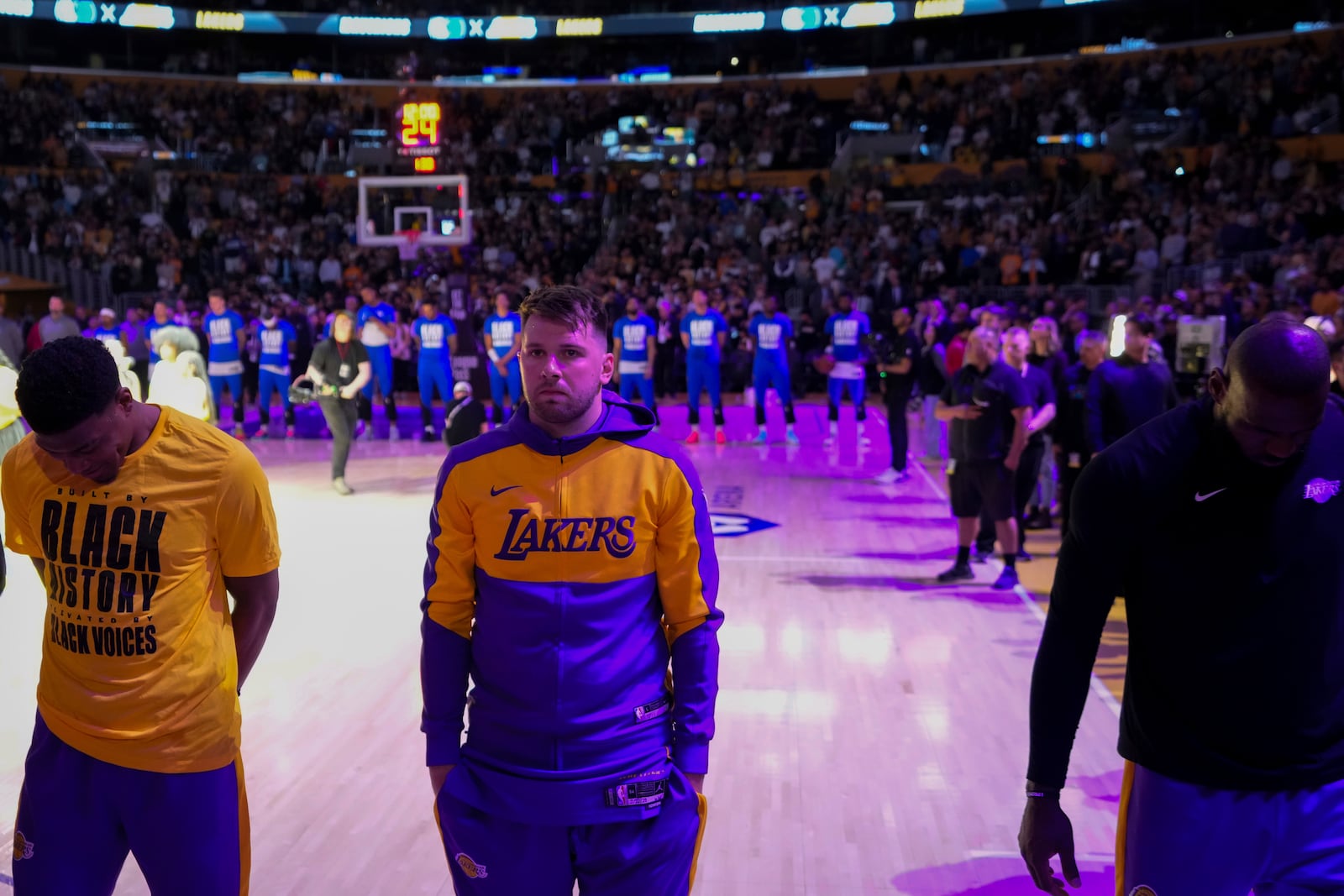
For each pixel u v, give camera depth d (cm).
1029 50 2988
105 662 232
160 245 2300
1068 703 223
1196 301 1410
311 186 2569
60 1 2784
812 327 1855
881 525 881
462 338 1325
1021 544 762
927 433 1212
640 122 2767
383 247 2323
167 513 232
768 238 2289
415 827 380
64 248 2272
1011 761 436
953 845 371
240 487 239
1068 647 222
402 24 3034
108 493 231
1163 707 218
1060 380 759
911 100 2684
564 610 224
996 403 668
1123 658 562
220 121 2805
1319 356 190
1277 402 190
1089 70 2592
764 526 879
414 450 1270
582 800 223
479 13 3173
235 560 244
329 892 339
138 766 233
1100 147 2388
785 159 2659
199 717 236
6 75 2802
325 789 409
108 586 231
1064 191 2245
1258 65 2356
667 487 229
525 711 226
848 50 3203
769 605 657
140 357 1438
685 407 1655
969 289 1983
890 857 362
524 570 225
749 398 1686
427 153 1833
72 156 2550
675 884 230
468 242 1809
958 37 3128
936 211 2300
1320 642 208
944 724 475
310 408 1634
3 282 2116
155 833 236
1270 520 205
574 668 224
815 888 344
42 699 240
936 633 602
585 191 2534
